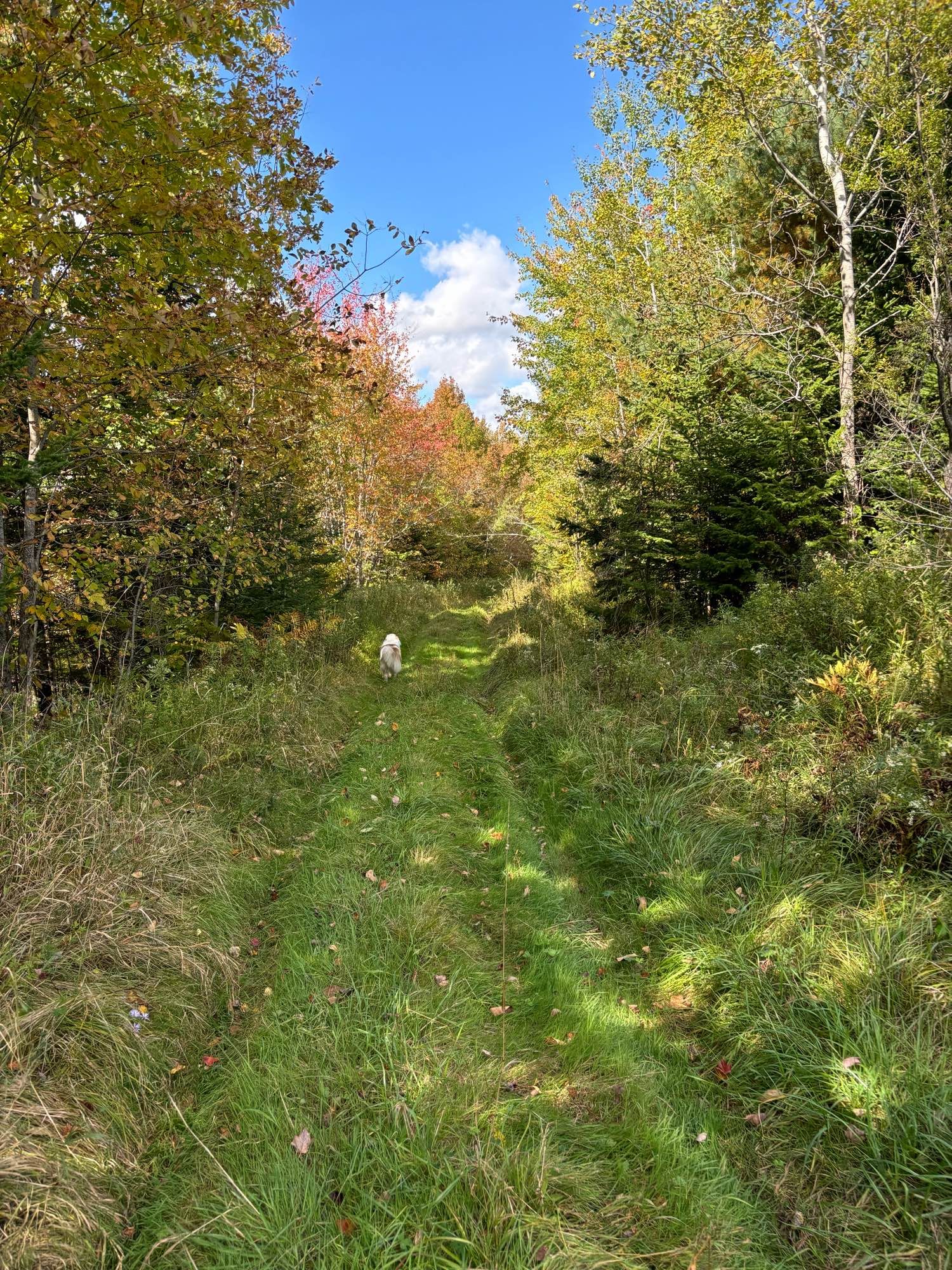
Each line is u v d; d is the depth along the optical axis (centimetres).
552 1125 232
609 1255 186
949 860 323
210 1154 218
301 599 979
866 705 427
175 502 554
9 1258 174
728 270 1128
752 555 851
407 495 1580
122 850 351
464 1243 186
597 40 935
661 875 383
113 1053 247
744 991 290
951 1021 248
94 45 349
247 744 561
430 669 964
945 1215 194
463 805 516
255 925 363
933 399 801
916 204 694
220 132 405
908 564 585
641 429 1398
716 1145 234
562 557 1570
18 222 393
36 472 432
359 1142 221
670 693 609
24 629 507
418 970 313
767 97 911
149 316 391
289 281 456
